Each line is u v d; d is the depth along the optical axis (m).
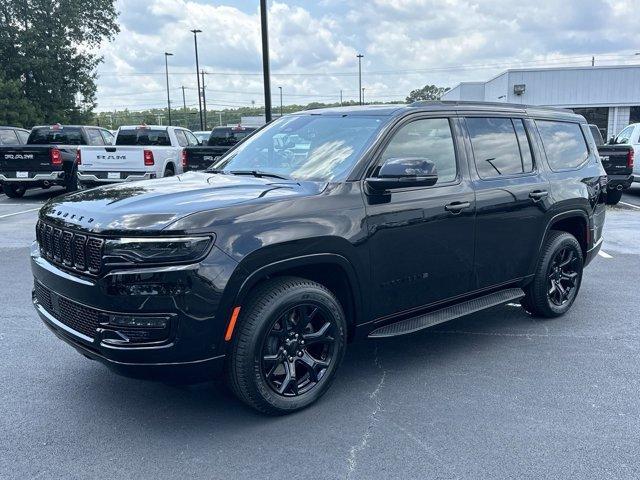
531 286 5.41
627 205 14.12
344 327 3.89
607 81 28.41
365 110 4.51
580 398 3.97
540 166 5.33
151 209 3.33
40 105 42.25
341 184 3.84
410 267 4.18
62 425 3.59
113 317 3.18
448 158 4.51
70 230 3.41
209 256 3.21
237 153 4.94
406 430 3.54
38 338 5.05
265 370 3.55
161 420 3.67
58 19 42.41
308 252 3.56
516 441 3.41
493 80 33.88
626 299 6.35
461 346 4.97
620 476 3.07
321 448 3.34
